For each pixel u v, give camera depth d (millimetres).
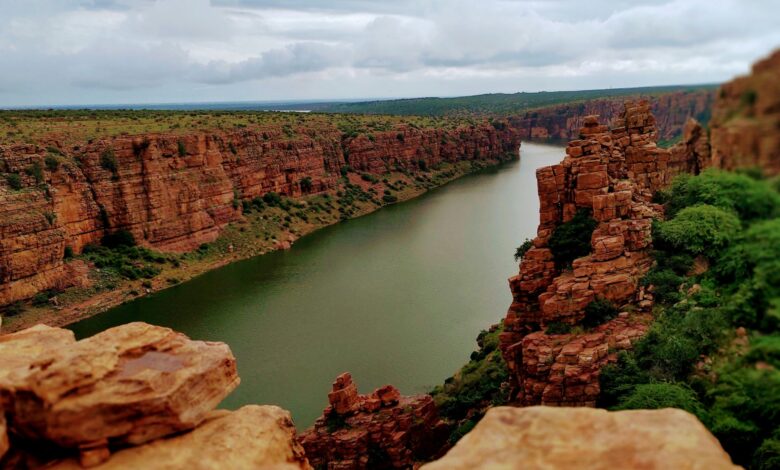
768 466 16719
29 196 77875
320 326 71750
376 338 66938
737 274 13891
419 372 57844
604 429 10992
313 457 40969
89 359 13398
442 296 80062
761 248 11766
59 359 13344
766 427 16969
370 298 81188
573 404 30891
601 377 30297
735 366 15789
